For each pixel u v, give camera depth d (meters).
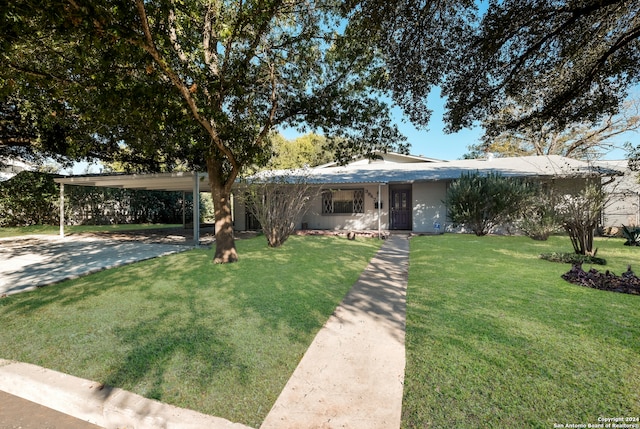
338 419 1.82
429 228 12.80
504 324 3.07
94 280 5.21
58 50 4.81
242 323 3.25
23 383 2.29
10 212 15.52
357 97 7.02
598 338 2.71
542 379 2.14
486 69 6.78
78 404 2.06
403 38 6.14
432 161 16.94
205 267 6.12
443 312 3.45
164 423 1.84
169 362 2.48
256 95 7.05
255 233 13.66
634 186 13.18
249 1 4.27
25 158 14.16
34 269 6.00
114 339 2.91
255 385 2.17
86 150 7.72
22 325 3.28
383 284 4.80
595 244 8.74
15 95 7.55
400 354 2.56
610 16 6.18
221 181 6.77
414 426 1.75
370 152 7.70
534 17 5.88
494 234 11.55
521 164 13.91
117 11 3.12
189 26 5.03
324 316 3.45
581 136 22.30
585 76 6.96
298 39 6.04
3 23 3.04
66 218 16.97
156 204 20.97
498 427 1.72
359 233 12.41
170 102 4.73
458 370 2.29
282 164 17.77
